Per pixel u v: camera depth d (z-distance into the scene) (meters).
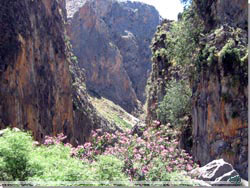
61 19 42.03
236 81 21.47
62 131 36.72
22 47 27.70
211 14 26.27
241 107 21.19
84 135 46.19
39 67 31.55
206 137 22.70
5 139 10.27
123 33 129.25
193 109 24.78
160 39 39.25
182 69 29.62
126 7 134.50
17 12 28.33
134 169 11.01
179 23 29.86
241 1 24.41
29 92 28.06
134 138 12.59
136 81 123.62
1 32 25.91
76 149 12.92
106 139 13.51
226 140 21.45
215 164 10.75
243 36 23.17
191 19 27.66
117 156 11.70
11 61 25.78
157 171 10.84
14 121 24.77
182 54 27.67
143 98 121.75
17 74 26.44
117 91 105.69
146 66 129.38
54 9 39.47
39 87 31.08
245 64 21.50
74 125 42.72
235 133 21.16
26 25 29.31
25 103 27.02
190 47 27.06
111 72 106.12
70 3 108.38
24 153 10.02
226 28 23.64
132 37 128.75
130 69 123.88
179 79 30.47
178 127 26.64
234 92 21.52
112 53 107.50
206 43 24.33
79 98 49.31
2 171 9.59
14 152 9.90
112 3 131.12
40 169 9.98
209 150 22.19
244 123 20.95
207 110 22.83
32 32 30.58
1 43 25.61
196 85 24.78
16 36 27.08
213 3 26.06
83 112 47.72
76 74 57.25
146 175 10.84
